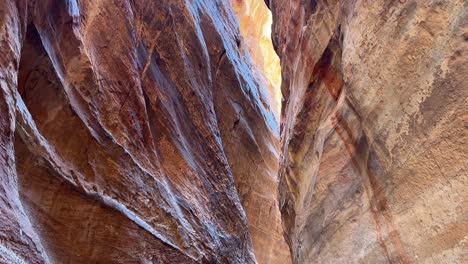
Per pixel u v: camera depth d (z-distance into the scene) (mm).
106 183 7086
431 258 2879
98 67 8422
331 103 5637
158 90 10547
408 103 3334
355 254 3934
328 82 5875
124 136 8258
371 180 3896
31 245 4434
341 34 5375
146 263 6906
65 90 6855
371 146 3918
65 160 6484
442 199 2822
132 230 6953
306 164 6391
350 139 4465
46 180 5836
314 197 5148
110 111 8180
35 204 5629
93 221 6363
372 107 3926
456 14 2840
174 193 9234
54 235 5797
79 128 6887
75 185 6246
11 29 5238
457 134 2738
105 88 8320
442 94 2922
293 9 9148
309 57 6871
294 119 7359
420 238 3016
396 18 3621
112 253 6461
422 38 3223
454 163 2746
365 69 4129
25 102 6273
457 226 2654
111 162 7363
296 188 6918
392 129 3551
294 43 9078
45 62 6531
